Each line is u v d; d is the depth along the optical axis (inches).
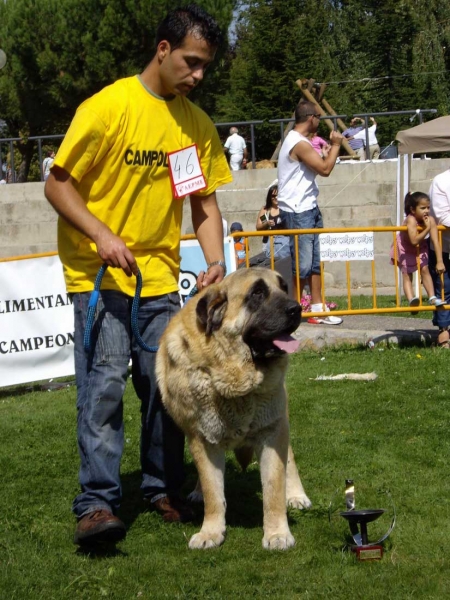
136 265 155.6
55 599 140.3
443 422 245.1
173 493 180.9
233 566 150.7
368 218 681.0
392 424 246.4
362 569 147.3
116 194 163.2
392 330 379.9
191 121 172.2
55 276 363.9
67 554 161.3
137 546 164.6
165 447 177.6
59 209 156.6
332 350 368.8
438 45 1148.5
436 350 348.8
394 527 165.8
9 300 353.1
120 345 163.5
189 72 161.0
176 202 172.4
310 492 193.2
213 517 164.2
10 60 1109.7
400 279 548.4
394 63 1152.8
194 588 141.2
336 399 277.3
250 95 1120.2
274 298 152.8
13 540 170.1
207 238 180.9
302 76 1109.7
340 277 634.8
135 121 161.6
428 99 1131.3
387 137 1056.8
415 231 376.5
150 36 1059.3
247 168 794.2
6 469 223.3
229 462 222.7
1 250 697.0
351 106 1131.9
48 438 254.8
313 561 151.2
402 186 526.3
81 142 155.1
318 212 380.2
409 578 142.1
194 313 158.7
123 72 1063.0
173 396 162.4
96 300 159.5
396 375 307.7
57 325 364.5
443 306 352.5
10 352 353.7
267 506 161.6
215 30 160.9
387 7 1150.3
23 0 1087.6
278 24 1129.4
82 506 159.0
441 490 188.9
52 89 1093.8
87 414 160.4
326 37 1250.0
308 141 370.6
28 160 1206.3
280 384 159.5
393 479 199.2
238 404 157.1
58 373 365.4
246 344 154.2
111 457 160.7
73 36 1066.7
